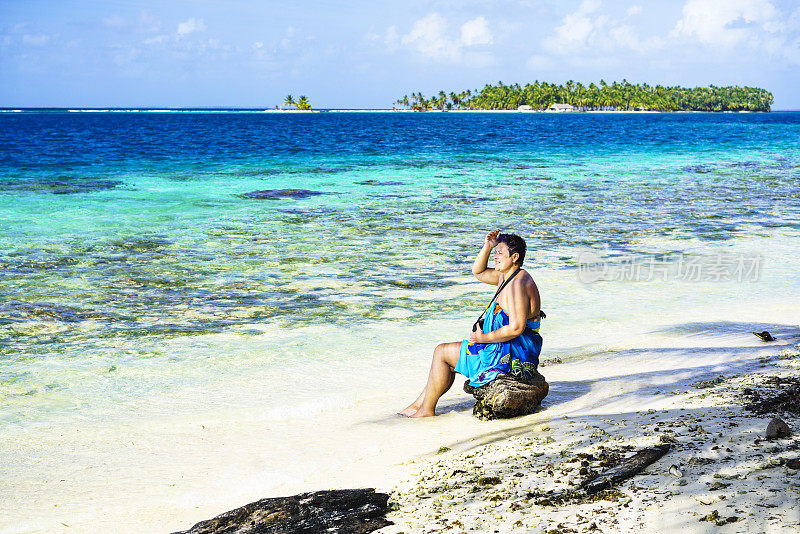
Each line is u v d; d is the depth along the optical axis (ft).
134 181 89.81
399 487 13.53
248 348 25.31
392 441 16.63
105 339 26.35
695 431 14.16
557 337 26.61
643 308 30.78
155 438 17.46
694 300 32.24
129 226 53.83
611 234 50.75
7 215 59.26
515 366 17.69
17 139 203.62
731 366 21.08
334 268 39.24
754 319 28.58
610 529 10.16
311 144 185.57
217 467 15.52
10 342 25.85
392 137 231.09
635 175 98.89
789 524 9.39
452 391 21.36
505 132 279.69
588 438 14.87
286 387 21.40
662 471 12.21
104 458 16.24
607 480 12.00
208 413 19.20
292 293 33.55
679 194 75.92
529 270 38.60
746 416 14.92
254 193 76.89
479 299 32.60
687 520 10.00
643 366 22.04
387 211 62.95
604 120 527.81
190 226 54.03
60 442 17.29
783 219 57.82
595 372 21.71
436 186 84.38
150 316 29.45
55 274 37.11
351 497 13.00
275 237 49.32
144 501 13.87
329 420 18.48
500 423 17.28
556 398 18.98
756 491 10.62
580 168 110.52
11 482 14.92
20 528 12.79
